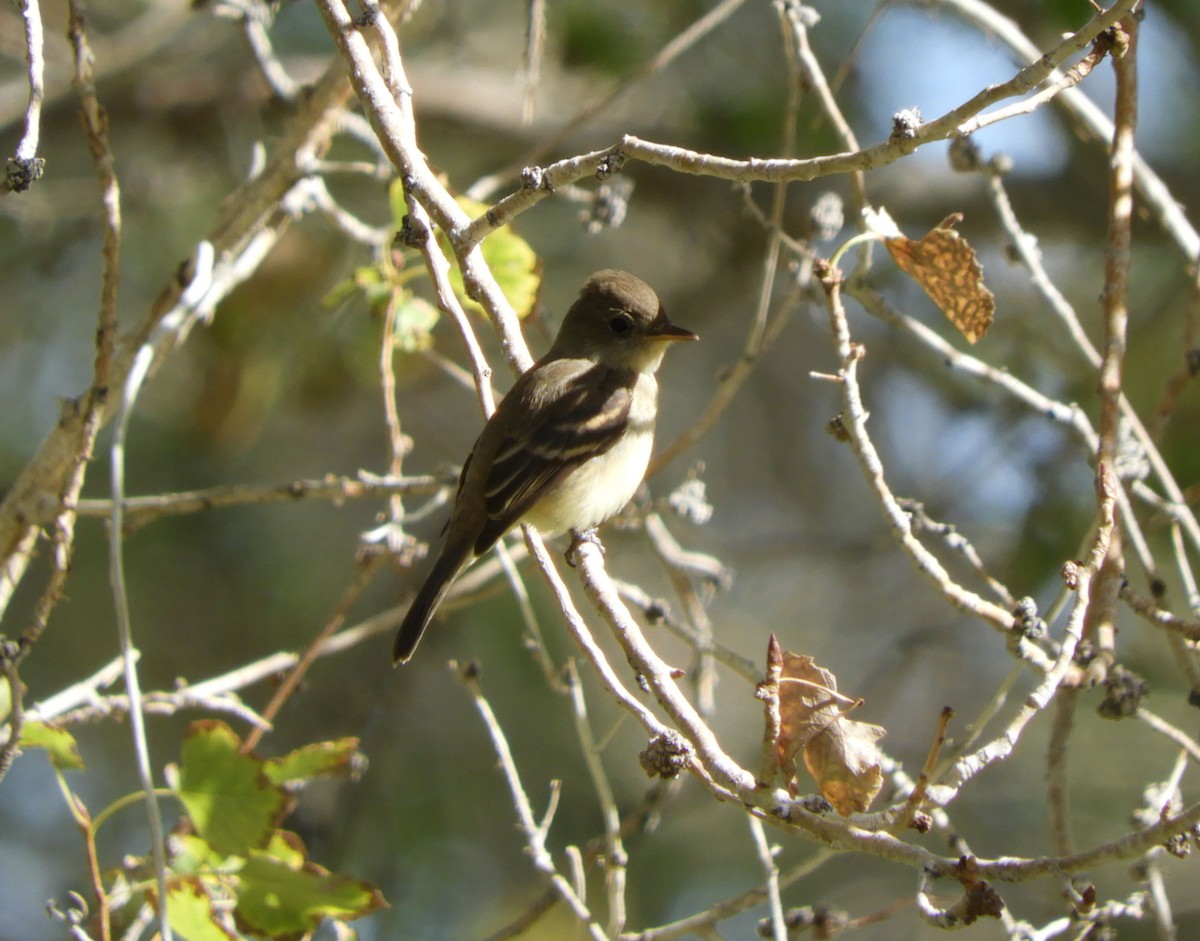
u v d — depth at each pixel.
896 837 4.96
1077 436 8.28
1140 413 11.83
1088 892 5.14
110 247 6.86
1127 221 7.25
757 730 13.25
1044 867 4.72
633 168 13.59
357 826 11.16
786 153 8.30
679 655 13.27
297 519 13.19
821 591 14.09
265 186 8.12
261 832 6.45
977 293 6.66
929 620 13.72
